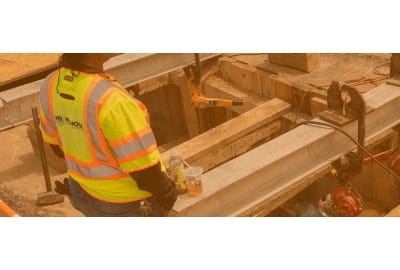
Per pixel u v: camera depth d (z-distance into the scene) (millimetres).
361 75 6223
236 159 3445
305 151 3523
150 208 2875
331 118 3646
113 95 2529
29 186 5453
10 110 5215
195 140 5801
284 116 6223
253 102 6609
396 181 6051
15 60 6352
